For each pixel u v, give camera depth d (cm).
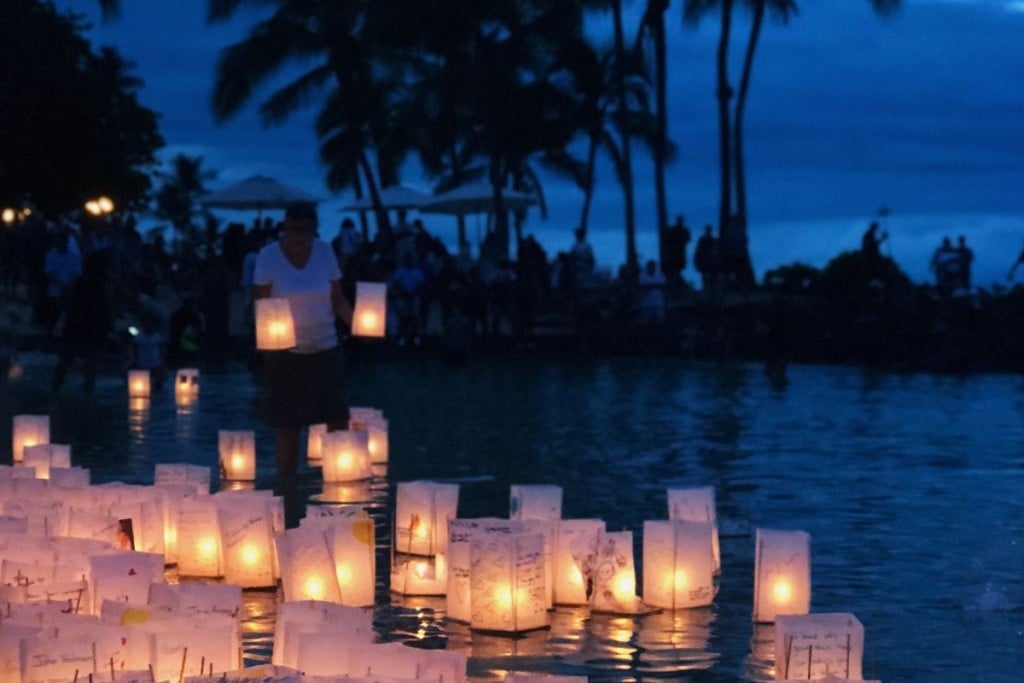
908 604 673
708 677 534
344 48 4809
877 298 3177
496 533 624
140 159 5722
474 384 2353
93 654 456
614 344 3300
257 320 1048
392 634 603
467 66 4347
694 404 1967
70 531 684
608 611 648
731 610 656
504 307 3284
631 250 4547
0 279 3030
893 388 2367
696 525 659
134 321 2570
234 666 470
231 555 702
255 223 3350
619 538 650
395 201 4488
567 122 4784
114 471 1137
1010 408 1939
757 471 1194
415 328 3181
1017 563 776
